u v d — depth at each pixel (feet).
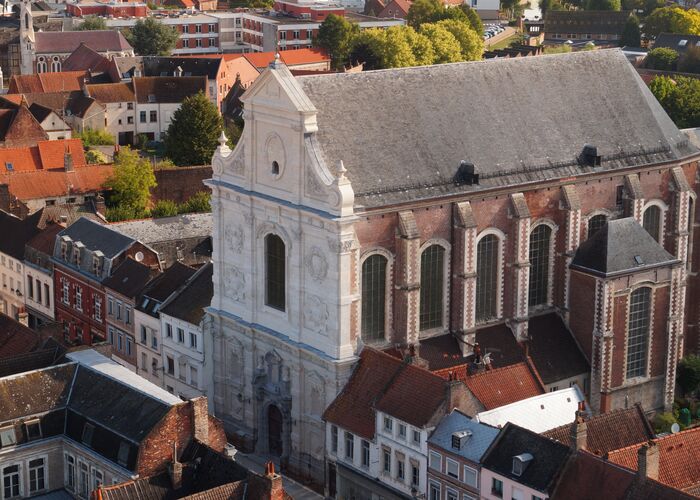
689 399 527.81
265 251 478.18
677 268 503.20
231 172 485.97
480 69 505.66
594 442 400.67
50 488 418.31
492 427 396.57
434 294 481.46
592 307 494.59
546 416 421.59
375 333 469.98
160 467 392.06
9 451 406.82
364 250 458.09
